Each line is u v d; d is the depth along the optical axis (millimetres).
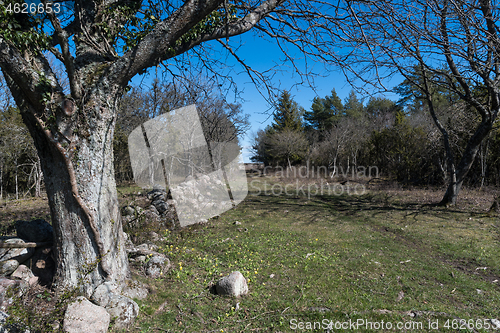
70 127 3094
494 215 8578
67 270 3271
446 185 13992
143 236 6215
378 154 20609
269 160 32562
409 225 8070
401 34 3770
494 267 5066
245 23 3900
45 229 3783
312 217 9391
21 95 2979
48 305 3078
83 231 3273
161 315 3316
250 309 3486
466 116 12422
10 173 14875
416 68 5305
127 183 15086
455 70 8773
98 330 2781
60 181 3223
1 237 3797
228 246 5980
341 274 4594
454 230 7434
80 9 3391
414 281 4426
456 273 4805
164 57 3844
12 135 13547
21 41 2760
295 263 5035
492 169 13258
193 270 4629
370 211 10188
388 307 3555
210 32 3928
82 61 3365
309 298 3766
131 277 3855
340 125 27125
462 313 3471
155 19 4090
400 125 18719
